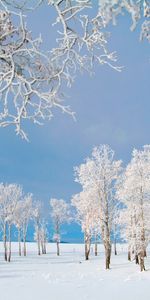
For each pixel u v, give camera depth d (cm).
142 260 3209
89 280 2459
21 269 3803
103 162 3709
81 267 3919
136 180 3375
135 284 2117
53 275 2952
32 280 2512
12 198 5209
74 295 1819
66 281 2419
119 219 3447
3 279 2639
